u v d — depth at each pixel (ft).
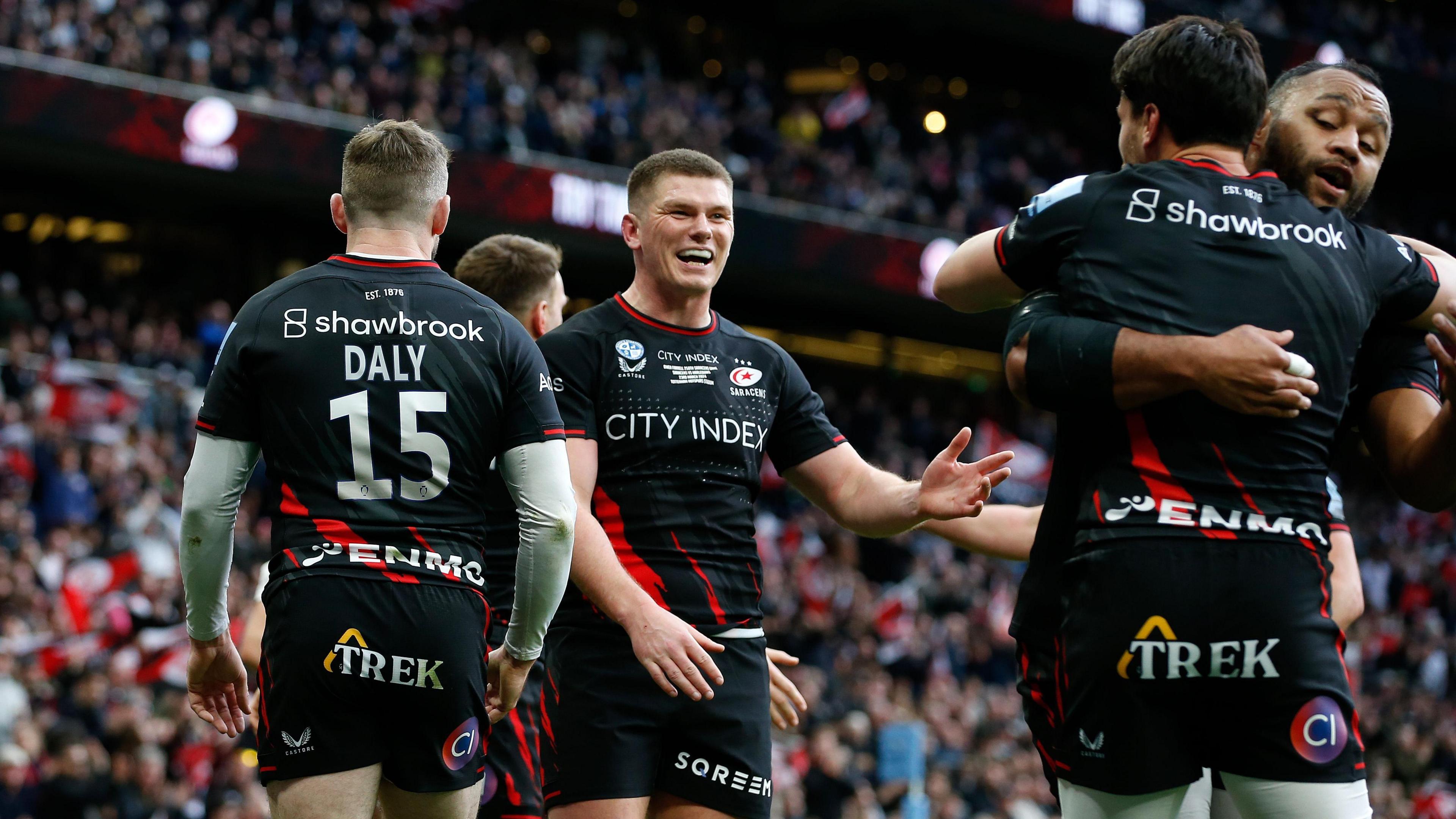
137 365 132.36
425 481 25.54
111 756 81.87
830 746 99.60
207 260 184.96
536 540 26.48
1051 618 26.03
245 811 79.82
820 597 141.49
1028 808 111.45
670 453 31.89
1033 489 193.77
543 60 204.13
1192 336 23.63
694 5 233.55
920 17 235.81
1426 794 130.31
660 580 31.27
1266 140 29.12
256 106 154.51
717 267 32.81
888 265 201.98
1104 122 271.28
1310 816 23.32
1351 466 237.45
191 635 26.78
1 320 131.64
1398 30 259.19
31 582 93.61
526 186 171.12
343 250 192.44
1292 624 23.43
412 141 27.45
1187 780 24.04
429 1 192.95
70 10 146.20
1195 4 239.09
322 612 24.89
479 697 26.13
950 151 234.38
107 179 165.07
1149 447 24.16
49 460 110.42
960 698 128.36
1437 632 176.96
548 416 26.81
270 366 25.55
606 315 33.01
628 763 30.58
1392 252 26.09
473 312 26.63
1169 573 23.48
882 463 194.59
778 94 226.17
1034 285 27.07
